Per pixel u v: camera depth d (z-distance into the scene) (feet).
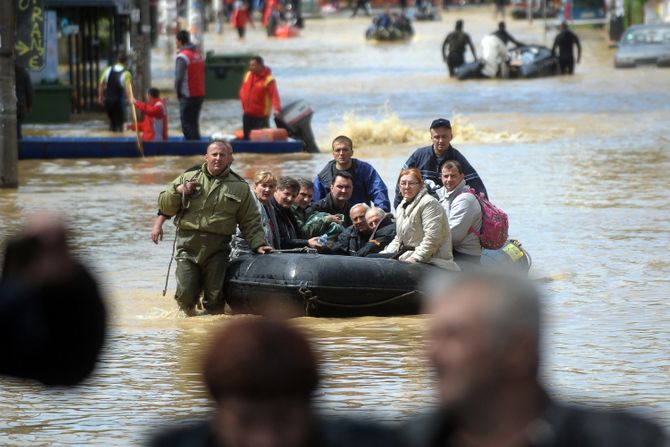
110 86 277.23
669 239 140.36
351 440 26.14
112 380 83.61
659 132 263.49
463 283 25.63
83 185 195.93
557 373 83.20
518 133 261.65
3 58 188.75
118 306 110.01
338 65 500.33
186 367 87.71
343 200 119.03
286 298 105.70
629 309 104.94
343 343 95.20
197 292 108.17
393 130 258.98
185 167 219.20
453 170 111.75
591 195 177.17
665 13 541.75
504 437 25.77
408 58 539.70
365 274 105.81
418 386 80.43
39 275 27.86
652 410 73.00
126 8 317.42
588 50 552.41
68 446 68.33
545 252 133.28
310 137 238.48
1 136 190.70
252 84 241.35
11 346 27.55
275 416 25.17
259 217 110.11
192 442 26.18
